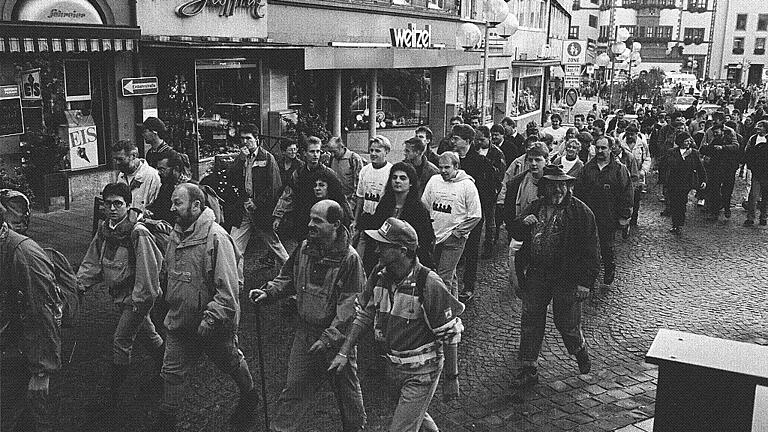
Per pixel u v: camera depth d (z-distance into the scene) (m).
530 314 6.93
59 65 13.89
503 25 19.45
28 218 5.86
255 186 9.51
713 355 4.32
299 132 17.56
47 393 5.29
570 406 6.59
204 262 5.59
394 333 5.00
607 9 80.00
